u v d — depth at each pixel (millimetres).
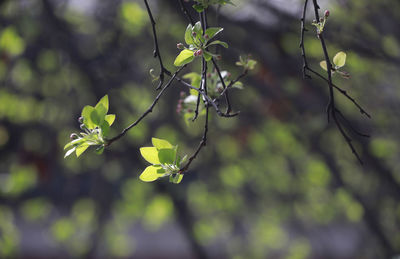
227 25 5816
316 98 6684
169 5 6555
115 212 10805
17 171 8859
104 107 2301
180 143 8711
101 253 11156
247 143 8672
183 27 7148
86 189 10805
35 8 7172
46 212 11203
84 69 7637
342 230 14797
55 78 8328
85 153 8945
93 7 7750
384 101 7082
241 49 6145
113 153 8406
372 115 7176
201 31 2312
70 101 8414
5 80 8305
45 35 7562
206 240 10922
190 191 10570
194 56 2318
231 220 11234
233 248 11398
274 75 6449
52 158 8805
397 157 8375
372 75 6766
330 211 10461
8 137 8797
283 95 6883
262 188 10539
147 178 2322
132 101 8422
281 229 11555
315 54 6430
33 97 8547
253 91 7348
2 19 6961
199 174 10047
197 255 9422
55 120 8695
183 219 9391
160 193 9094
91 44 7824
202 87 2570
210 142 8828
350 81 6910
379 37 5777
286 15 5789
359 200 8188
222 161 9391
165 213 9734
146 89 8250
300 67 6332
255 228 11234
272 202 10719
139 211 10461
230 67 6188
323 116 6918
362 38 5793
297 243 11562
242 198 10750
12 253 9094
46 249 16203
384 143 8016
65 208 11188
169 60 7723
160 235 17844
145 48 7781
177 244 17859
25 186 9141
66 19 7629
